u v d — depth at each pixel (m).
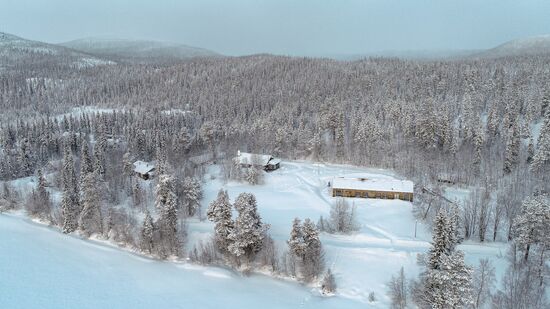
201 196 111.38
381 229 94.81
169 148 153.25
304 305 72.25
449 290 58.16
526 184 110.62
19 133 181.38
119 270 87.38
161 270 87.12
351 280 77.19
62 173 124.38
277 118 183.75
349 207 104.00
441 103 182.75
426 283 63.56
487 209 95.25
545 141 116.12
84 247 98.75
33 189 120.56
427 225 93.88
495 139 146.25
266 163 139.50
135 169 134.38
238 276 83.75
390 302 70.19
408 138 152.38
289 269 82.19
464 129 148.62
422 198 106.56
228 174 132.12
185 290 79.00
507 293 64.31
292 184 127.69
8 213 120.69
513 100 163.88
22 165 149.25
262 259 85.50
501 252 81.19
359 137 154.00
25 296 77.62
